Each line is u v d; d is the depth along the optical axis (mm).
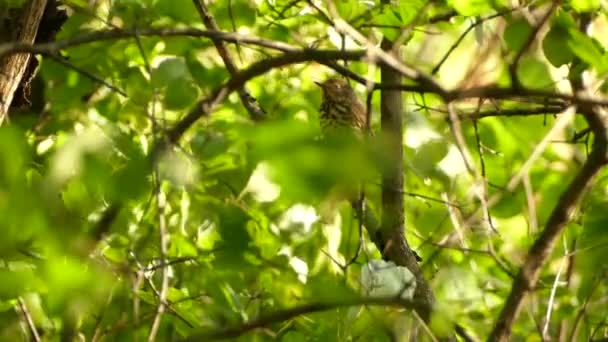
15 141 5375
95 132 7090
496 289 11203
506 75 10078
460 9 9680
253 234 10078
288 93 12664
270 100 12453
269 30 11352
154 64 10844
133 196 6543
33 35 9867
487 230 9797
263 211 10312
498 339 8312
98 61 10539
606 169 10773
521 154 11289
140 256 9453
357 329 9445
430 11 11211
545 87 9352
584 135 11195
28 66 10977
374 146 4461
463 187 10656
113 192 6535
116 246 9125
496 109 10430
